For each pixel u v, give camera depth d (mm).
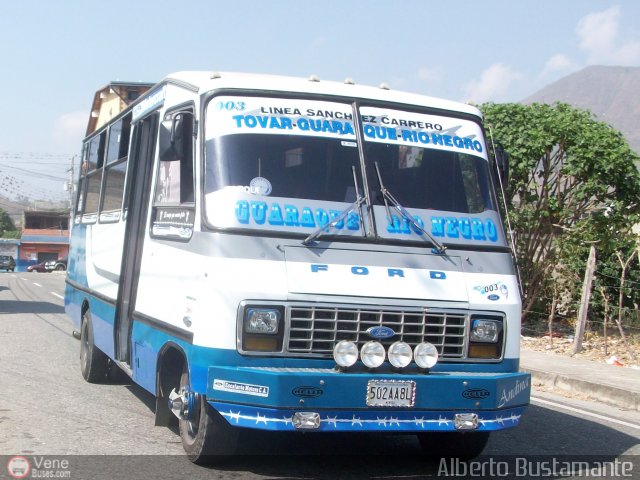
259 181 6047
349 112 6523
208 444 5969
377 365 5695
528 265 15117
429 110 6840
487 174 6848
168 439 7074
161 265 6742
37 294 28250
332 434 7527
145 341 7062
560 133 14094
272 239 5824
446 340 6039
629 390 9984
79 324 10539
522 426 8406
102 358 9609
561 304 15445
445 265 6199
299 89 6469
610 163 13875
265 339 5613
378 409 5609
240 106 6281
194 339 5734
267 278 5680
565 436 8016
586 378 10836
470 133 6930
